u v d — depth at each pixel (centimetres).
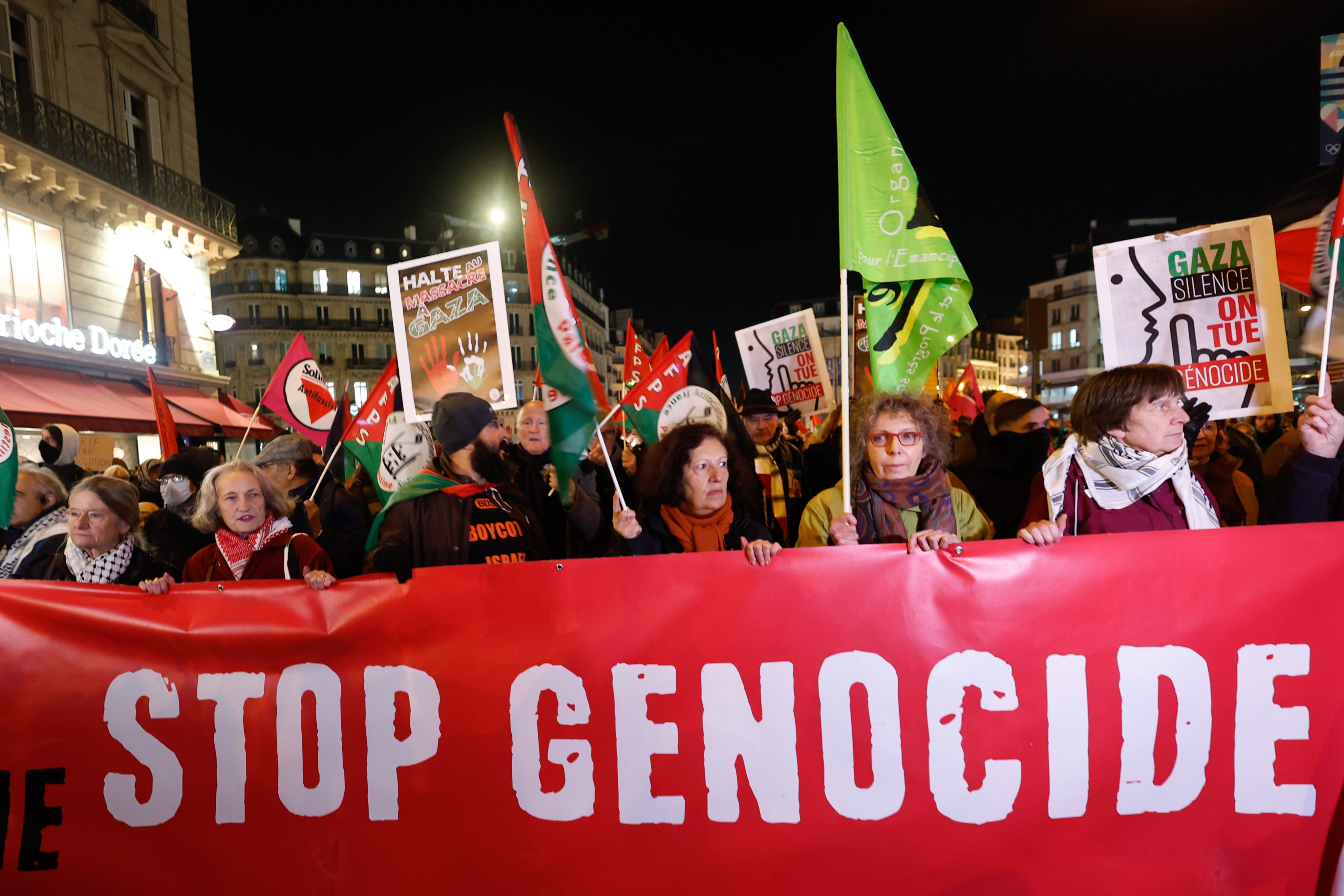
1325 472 220
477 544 283
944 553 220
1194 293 269
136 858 232
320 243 6650
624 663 225
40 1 1344
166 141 1703
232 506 266
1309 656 211
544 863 226
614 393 9856
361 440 443
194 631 233
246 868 232
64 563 287
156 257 1625
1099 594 217
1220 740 213
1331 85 415
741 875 222
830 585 222
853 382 478
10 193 1259
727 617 223
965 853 218
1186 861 213
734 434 424
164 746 232
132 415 1384
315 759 231
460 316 367
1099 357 7631
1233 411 266
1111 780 216
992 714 219
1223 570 214
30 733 233
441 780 229
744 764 223
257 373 6431
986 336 10362
